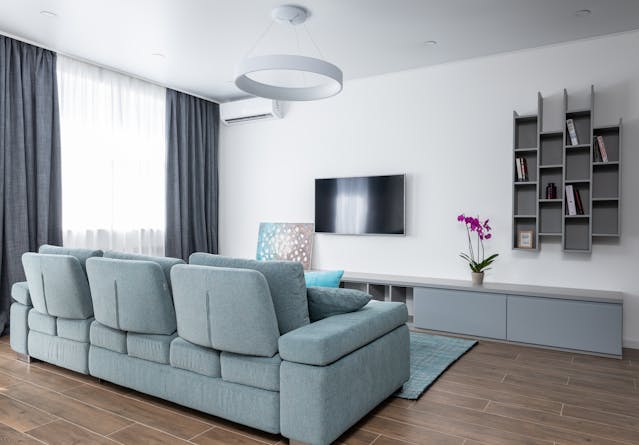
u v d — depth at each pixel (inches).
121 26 155.6
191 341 98.7
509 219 175.5
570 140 160.4
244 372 91.0
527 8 139.4
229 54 180.2
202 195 241.3
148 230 216.2
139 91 211.3
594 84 161.3
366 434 92.4
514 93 175.0
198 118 239.6
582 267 162.2
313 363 83.0
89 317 122.7
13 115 165.6
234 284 87.4
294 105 228.5
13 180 165.2
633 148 155.6
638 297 154.7
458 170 185.6
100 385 119.3
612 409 104.8
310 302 105.7
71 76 185.0
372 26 152.7
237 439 90.8
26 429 94.1
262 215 240.4
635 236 154.8
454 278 186.9
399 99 199.0
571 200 156.6
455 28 154.1
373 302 115.3
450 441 89.6
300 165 227.3
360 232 206.2
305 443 84.7
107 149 197.9
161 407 106.0
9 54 163.2
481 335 162.1
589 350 145.3
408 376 115.3
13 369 131.0
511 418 99.9
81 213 188.1
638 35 154.9
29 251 169.0
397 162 199.6
